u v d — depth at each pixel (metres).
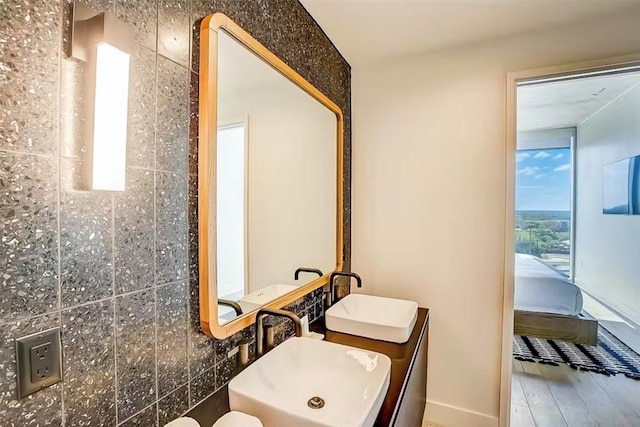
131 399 0.78
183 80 0.93
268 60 1.29
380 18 1.71
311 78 1.71
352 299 2.07
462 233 2.01
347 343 1.50
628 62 1.67
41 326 0.61
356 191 2.29
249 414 0.90
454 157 2.03
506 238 1.91
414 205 2.13
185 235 0.94
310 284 1.72
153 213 0.84
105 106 0.68
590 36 1.73
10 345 0.57
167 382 0.88
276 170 1.43
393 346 1.47
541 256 5.35
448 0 1.56
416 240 2.13
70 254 0.66
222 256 1.07
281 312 1.16
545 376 2.64
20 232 0.58
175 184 0.91
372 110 2.24
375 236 2.24
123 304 0.77
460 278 2.02
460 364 2.02
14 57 0.57
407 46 2.00
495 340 1.94
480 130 1.96
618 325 3.70
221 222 1.06
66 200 0.65
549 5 1.59
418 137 2.12
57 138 0.63
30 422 0.60
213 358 1.05
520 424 2.04
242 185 1.17
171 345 0.90
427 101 2.09
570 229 5.27
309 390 1.10
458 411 2.01
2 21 0.56
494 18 1.70
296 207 1.59
